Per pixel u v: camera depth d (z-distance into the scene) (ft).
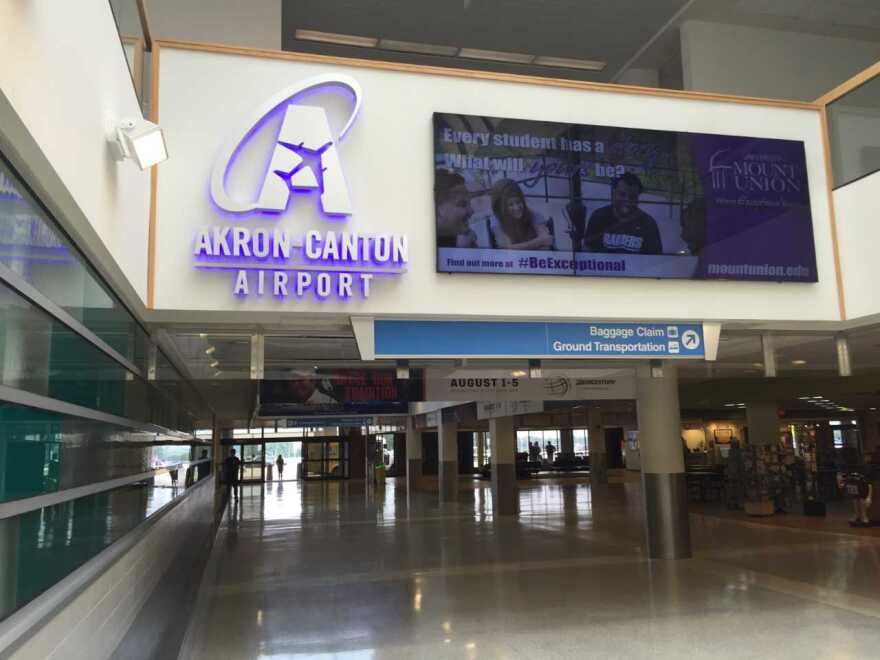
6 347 10.32
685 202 29.27
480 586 33.37
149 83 24.44
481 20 58.90
